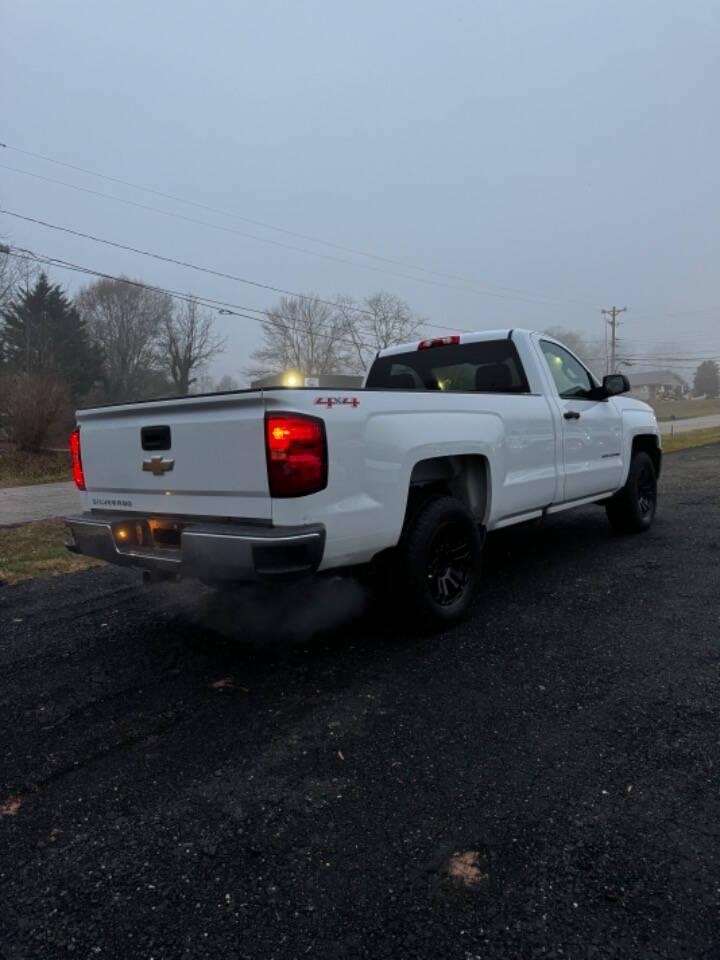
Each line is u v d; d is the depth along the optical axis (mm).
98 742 2617
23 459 17969
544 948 1541
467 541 3844
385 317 53500
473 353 5102
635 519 6055
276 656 3461
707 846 1871
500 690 2932
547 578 4770
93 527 3609
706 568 4820
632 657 3244
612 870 1790
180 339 60688
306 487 2859
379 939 1588
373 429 3189
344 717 2738
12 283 42719
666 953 1512
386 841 1947
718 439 21703
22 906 1747
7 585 5285
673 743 2436
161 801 2201
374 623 3926
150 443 3381
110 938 1624
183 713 2844
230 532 2910
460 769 2314
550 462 4672
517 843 1916
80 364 45812
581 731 2547
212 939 1610
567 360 5465
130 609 4473
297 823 2049
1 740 2662
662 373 106125
